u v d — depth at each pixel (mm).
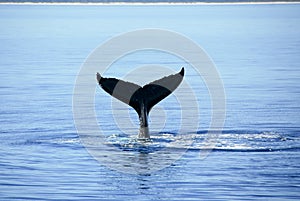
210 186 36219
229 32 197625
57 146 44969
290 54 122062
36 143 46062
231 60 111875
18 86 80375
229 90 76312
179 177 37625
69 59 115375
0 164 40531
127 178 37594
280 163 40250
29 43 156625
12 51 133375
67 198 34438
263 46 142750
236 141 45500
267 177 37625
